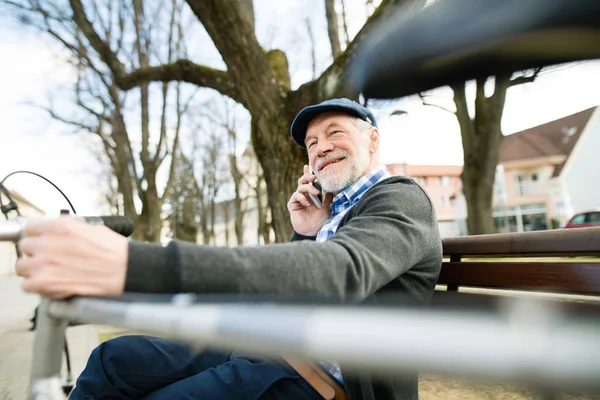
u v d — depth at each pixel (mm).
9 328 4707
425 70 301
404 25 312
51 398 863
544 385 267
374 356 337
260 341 423
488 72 284
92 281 708
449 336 308
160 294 741
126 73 5742
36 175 1376
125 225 997
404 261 1130
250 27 4258
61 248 702
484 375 283
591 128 27625
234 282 786
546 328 286
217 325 465
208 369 1253
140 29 10180
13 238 820
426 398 2094
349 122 1812
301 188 2016
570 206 27562
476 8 274
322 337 370
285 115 4445
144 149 12172
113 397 1236
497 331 292
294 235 2074
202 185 23078
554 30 249
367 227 1131
